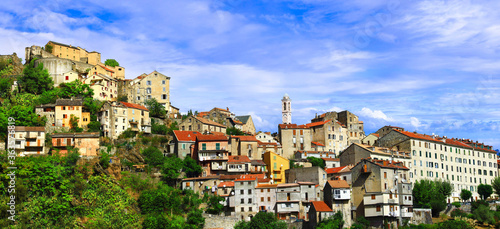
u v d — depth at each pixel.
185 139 191.75
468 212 174.88
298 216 159.75
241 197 162.38
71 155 155.00
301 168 177.00
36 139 161.75
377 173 160.88
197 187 168.00
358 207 163.38
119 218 137.38
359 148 191.12
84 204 138.50
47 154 161.38
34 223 125.38
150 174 169.62
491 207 177.88
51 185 136.25
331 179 174.62
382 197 157.00
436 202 170.62
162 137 198.62
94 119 194.75
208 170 181.38
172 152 192.50
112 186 149.50
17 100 193.75
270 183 168.75
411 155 194.75
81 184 143.38
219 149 183.00
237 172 180.12
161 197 149.75
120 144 183.50
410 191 166.50
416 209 166.25
